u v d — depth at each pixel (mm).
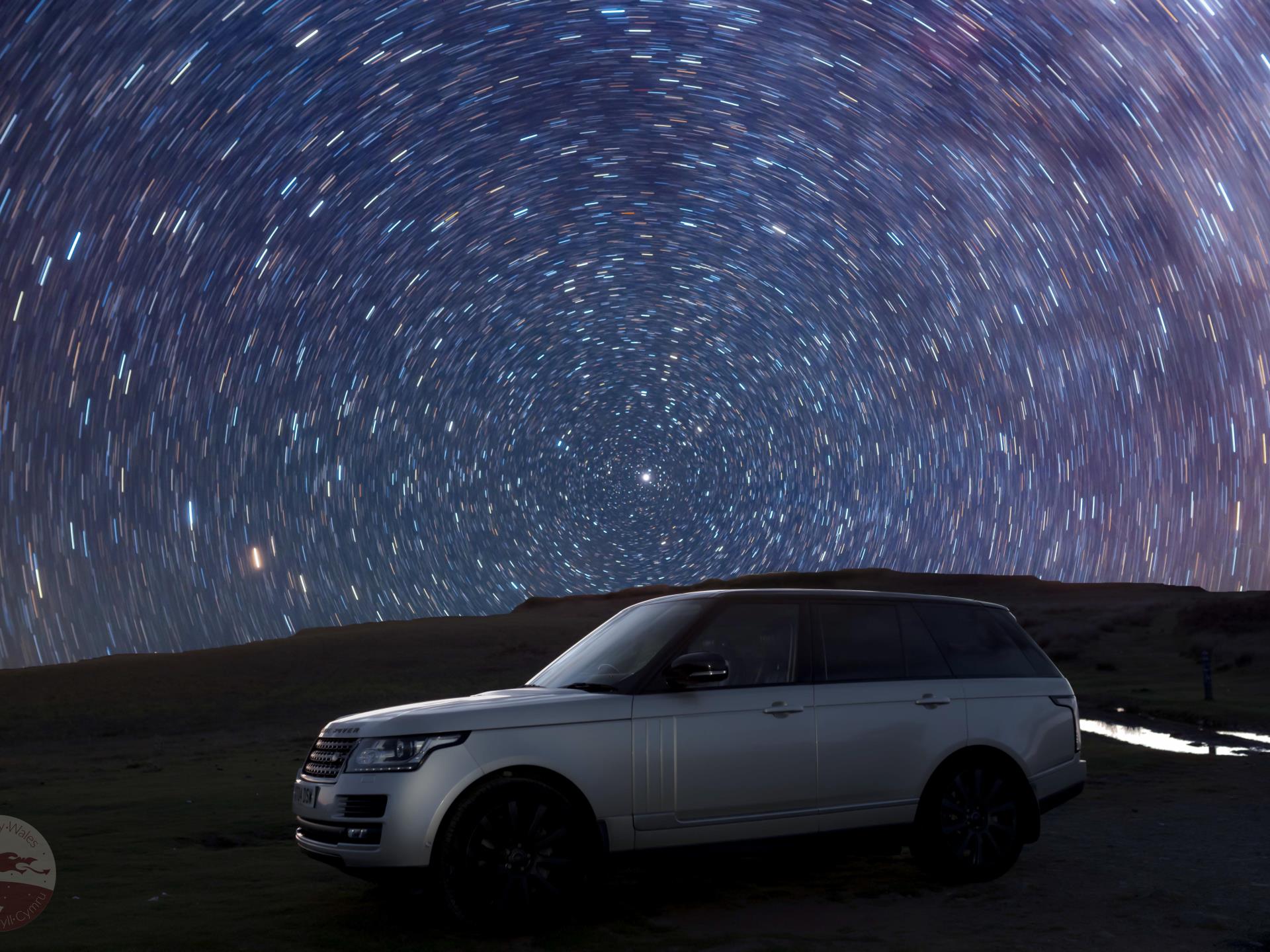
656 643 5855
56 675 42344
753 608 5711
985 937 4613
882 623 5945
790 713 5414
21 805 10359
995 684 6047
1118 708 19234
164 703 34406
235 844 7766
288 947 4543
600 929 4816
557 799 4867
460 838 4676
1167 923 4836
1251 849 6586
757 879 5961
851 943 4543
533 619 73250
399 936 4711
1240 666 27297
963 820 5766
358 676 40312
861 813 5496
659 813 5062
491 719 4879
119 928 4945
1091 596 86000
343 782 4793
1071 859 6348
